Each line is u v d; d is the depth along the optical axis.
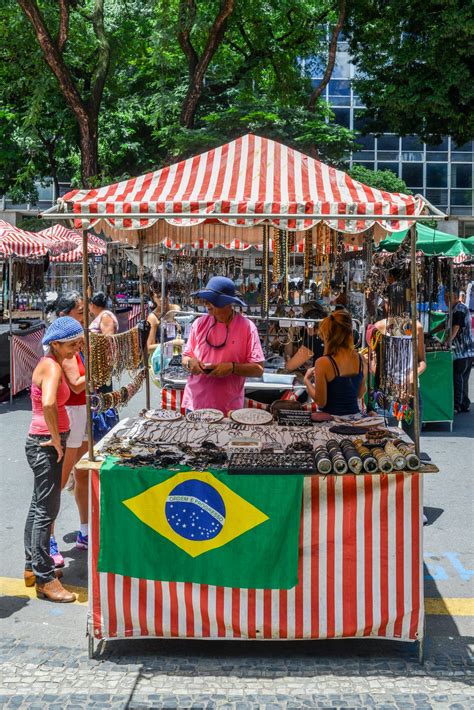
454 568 5.15
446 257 9.15
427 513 6.23
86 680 3.65
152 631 3.85
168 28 17.84
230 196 3.94
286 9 20.09
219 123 18.39
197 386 5.30
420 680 3.65
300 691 3.54
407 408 4.82
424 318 9.45
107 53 18.91
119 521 3.80
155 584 3.82
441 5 16.09
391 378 5.23
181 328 8.41
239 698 3.47
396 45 17.06
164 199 3.91
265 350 8.03
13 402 11.20
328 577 3.80
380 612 3.82
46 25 18.36
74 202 3.75
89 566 3.85
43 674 3.71
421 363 5.91
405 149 40.03
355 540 3.79
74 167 28.02
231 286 5.02
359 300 8.53
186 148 18.19
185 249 9.78
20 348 11.45
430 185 40.34
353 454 3.80
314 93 19.95
